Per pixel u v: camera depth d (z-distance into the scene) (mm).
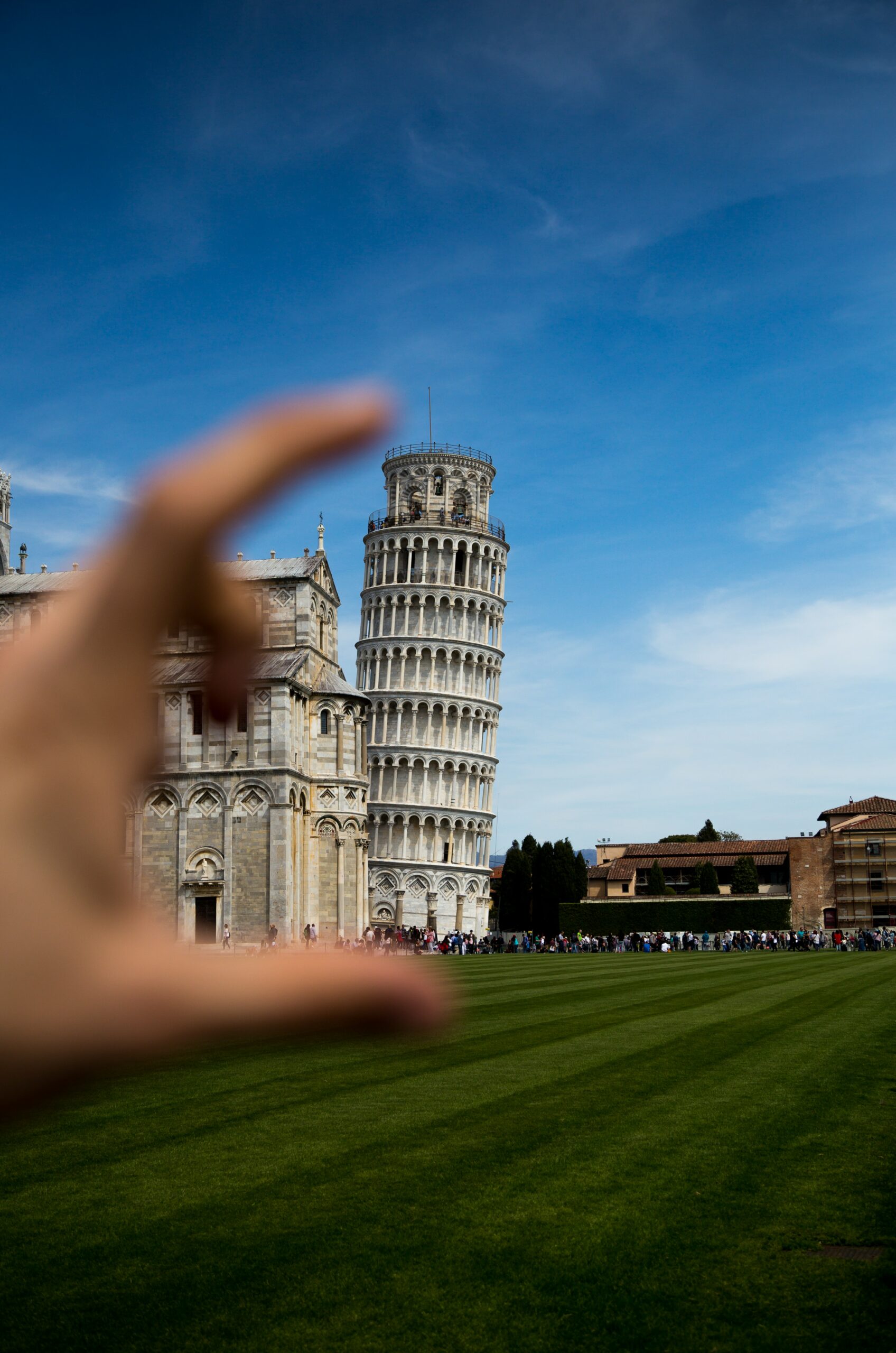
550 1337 9477
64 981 1151
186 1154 15133
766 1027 29406
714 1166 14430
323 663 105812
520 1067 22219
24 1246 11727
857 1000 38062
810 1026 29547
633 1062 22844
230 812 94750
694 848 172000
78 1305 10227
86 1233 12062
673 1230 12000
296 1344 9422
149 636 1205
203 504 1143
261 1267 11078
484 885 154625
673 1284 10547
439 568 156875
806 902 159375
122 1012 1162
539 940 133500
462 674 155875
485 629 158625
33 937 1150
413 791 151875
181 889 94250
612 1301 10188
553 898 154375
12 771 1185
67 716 1196
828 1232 11859
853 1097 18953
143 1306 10188
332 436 1110
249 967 1252
